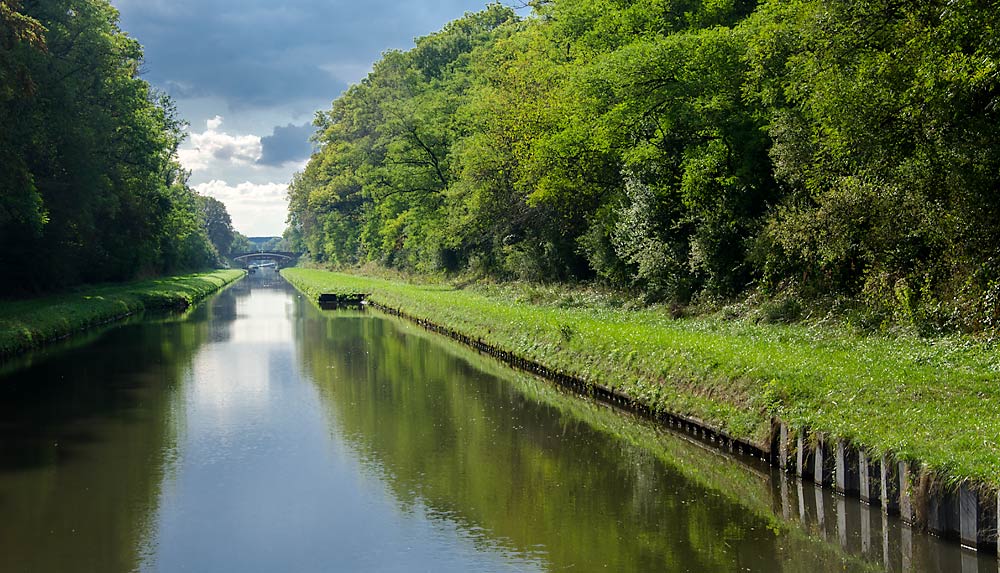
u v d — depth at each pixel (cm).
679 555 1020
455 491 1302
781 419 1307
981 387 1248
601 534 1098
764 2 2634
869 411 1220
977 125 1533
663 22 3025
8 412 1919
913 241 1892
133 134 4947
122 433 1712
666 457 1492
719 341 1872
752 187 2523
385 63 7762
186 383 2342
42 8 3562
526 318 2780
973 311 1661
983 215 1622
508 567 991
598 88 2967
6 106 3044
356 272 9362
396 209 6775
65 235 4403
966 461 966
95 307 4397
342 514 1200
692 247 2617
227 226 18388
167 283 7375
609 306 3023
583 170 3559
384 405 2003
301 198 10262
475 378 2405
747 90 2448
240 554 1049
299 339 3538
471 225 4794
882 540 1052
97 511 1221
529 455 1514
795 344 1803
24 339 3033
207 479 1382
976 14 1412
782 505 1217
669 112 2758
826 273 2178
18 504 1254
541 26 4509
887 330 1817
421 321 4184
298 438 1664
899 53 1579
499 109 4372
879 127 1666
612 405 1905
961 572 935
